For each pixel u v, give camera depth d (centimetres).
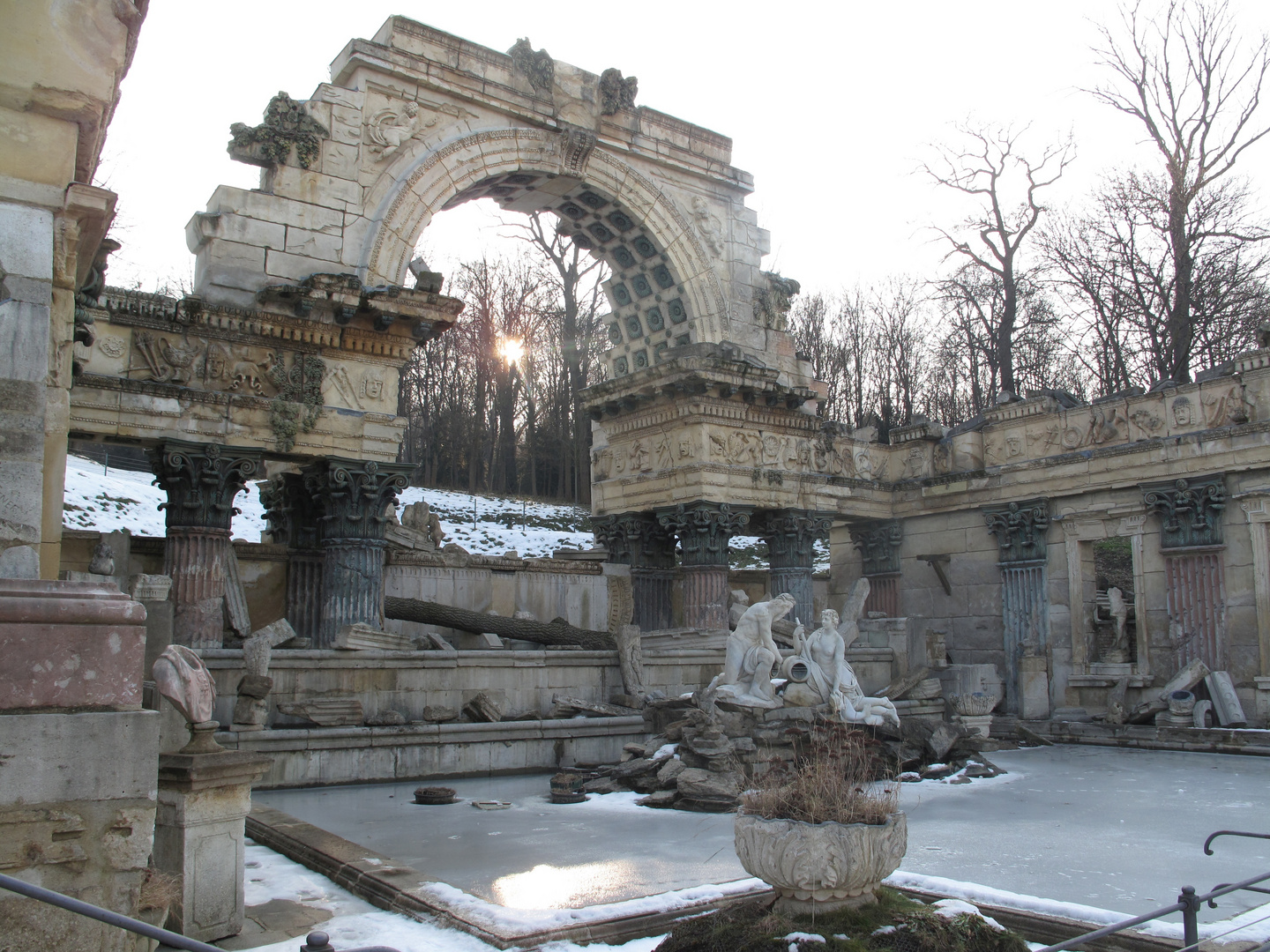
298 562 2081
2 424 529
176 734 721
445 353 5147
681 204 2500
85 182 647
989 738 1948
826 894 559
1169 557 2203
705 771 1251
